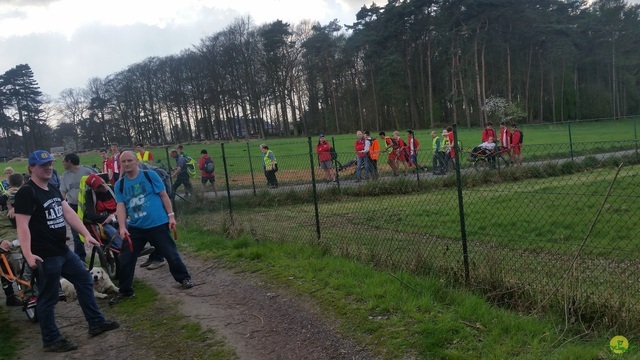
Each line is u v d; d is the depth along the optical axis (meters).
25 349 4.74
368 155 12.71
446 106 67.69
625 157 12.15
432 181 11.99
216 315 5.21
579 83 68.81
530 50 60.97
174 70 79.88
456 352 3.75
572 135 27.73
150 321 5.23
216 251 7.86
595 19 67.44
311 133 75.38
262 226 9.38
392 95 63.09
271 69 72.81
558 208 8.80
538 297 4.46
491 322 4.20
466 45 55.12
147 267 7.47
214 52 75.12
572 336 3.95
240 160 26.95
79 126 87.56
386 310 4.66
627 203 8.62
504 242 7.09
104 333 5.01
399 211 10.02
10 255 5.92
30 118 81.81
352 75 71.88
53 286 4.63
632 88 65.62
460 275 5.22
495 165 11.72
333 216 10.10
